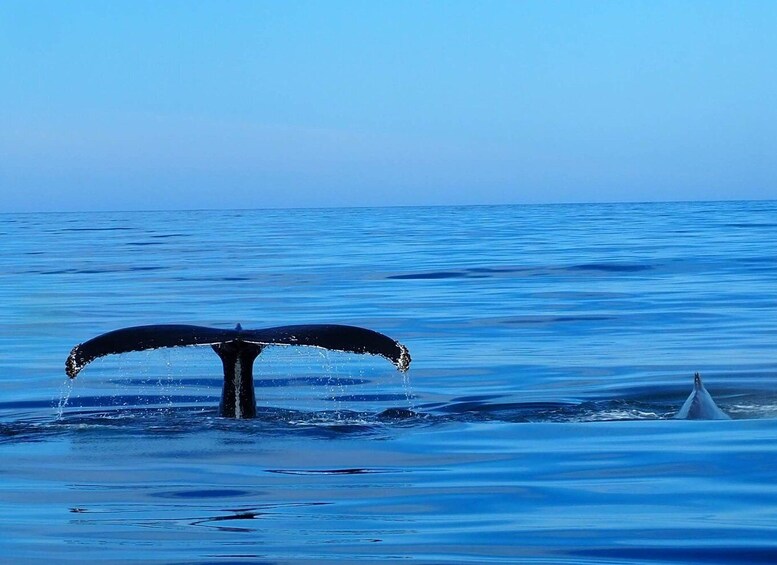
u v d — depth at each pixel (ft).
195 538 26.22
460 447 37.19
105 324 77.92
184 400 51.21
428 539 26.20
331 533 26.71
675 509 28.76
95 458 35.14
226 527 27.25
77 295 100.22
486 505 29.50
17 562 24.29
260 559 24.53
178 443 37.27
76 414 47.16
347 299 93.76
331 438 38.40
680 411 43.65
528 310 84.89
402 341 69.05
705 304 86.38
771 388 51.24
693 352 62.69
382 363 62.08
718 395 49.90
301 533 26.68
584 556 24.77
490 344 67.62
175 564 24.12
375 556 24.79
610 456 35.58
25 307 89.97
